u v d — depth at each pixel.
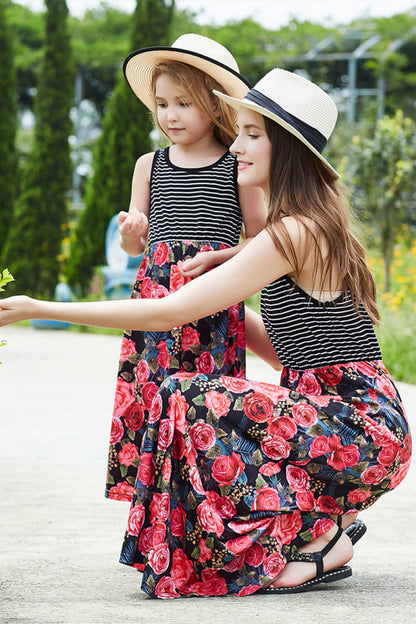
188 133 2.90
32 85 25.80
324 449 2.35
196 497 2.30
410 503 3.49
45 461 4.17
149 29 14.79
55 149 15.55
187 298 2.37
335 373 2.44
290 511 2.32
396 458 2.43
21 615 2.11
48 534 2.96
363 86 22.50
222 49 3.09
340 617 2.11
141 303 2.35
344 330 2.46
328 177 2.54
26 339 11.30
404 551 2.80
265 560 2.33
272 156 2.51
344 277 2.44
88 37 24.72
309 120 2.50
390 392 2.50
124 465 2.80
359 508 2.45
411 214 15.33
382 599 2.28
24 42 25.38
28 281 15.46
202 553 2.30
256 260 2.39
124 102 14.55
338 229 2.44
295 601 2.26
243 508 2.31
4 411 5.59
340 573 2.37
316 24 21.19
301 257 2.40
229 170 2.90
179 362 2.71
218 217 2.85
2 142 15.48
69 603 2.22
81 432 4.93
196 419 2.33
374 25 20.53
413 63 21.17
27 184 15.55
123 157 14.50
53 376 7.41
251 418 2.34
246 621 2.06
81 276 14.80
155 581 2.28
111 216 14.55
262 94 2.52
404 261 12.91
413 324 8.59
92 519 3.19
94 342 11.08
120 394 2.82
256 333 2.86
